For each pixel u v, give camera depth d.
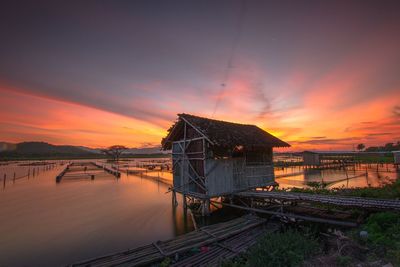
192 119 17.23
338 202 11.16
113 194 26.97
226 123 20.19
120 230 14.54
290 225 12.58
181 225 15.41
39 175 51.22
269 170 20.36
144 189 30.41
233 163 17.42
